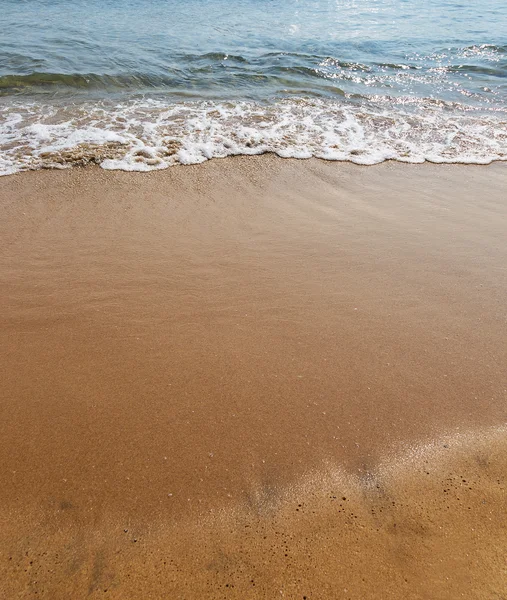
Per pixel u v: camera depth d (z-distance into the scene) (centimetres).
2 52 911
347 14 1455
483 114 729
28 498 198
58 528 187
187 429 231
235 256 375
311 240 400
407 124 683
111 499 199
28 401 244
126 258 369
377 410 245
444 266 368
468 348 287
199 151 569
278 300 327
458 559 179
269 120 679
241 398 250
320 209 453
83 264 360
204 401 247
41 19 1219
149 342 288
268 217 436
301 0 1647
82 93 765
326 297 331
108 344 285
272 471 213
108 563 176
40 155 540
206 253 378
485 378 266
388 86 860
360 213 448
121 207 446
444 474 213
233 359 276
